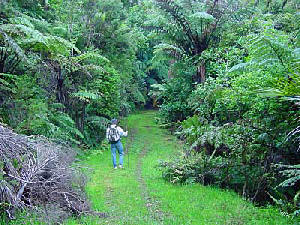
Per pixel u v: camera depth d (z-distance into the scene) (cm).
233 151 666
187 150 795
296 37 682
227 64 980
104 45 1396
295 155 636
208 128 711
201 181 712
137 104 2844
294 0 1488
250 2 1458
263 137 616
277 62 575
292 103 586
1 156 418
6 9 849
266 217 510
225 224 466
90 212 498
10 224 411
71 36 1202
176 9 1428
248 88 658
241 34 1290
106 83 1248
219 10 1395
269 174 622
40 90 985
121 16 1483
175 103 1652
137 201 575
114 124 855
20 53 715
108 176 770
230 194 633
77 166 601
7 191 415
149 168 855
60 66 1025
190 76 1608
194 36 1501
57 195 496
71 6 1256
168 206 545
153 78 3195
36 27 986
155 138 1423
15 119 785
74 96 1081
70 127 1002
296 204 553
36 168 468
